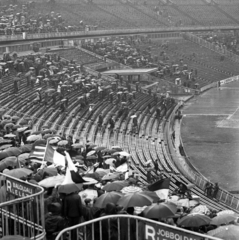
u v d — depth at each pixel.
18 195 19.91
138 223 16.81
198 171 62.78
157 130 84.62
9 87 80.00
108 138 70.94
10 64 89.44
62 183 22.69
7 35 108.31
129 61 129.75
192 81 136.00
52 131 47.81
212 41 180.00
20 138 43.94
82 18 166.38
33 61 92.94
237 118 98.06
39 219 19.41
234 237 20.80
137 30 165.12
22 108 72.06
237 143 78.31
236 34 194.38
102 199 22.25
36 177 26.92
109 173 31.44
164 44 163.00
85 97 83.62
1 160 32.66
